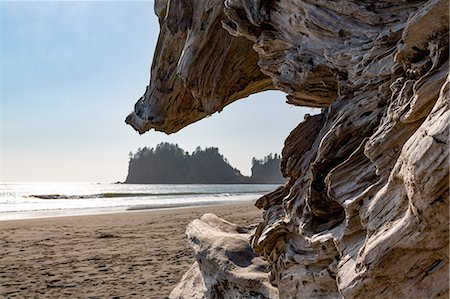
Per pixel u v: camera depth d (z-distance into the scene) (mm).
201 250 4836
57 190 70688
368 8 2832
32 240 11906
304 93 3996
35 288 6832
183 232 13219
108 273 7781
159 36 6598
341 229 2488
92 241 11648
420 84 1938
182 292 5141
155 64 6844
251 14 3828
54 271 7996
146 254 9578
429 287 1762
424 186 1617
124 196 45500
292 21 3510
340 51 3027
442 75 1874
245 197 44219
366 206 2137
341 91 3148
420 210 1664
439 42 2023
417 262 1783
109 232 13500
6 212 23625
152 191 66062
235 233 5184
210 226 5359
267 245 3377
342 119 2711
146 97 7270
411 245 1753
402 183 1878
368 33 2842
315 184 2754
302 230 2877
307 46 3490
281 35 3764
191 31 5391
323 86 3719
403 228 1781
